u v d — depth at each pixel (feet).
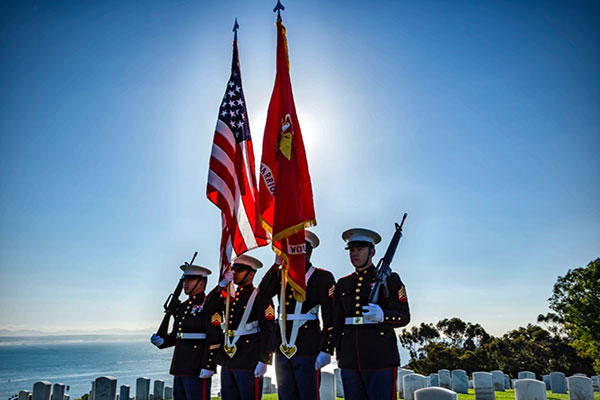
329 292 20.84
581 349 133.39
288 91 24.03
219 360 24.12
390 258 18.66
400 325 18.11
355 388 18.42
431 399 23.18
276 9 25.86
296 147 22.74
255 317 23.97
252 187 26.50
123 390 48.80
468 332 187.42
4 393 208.95
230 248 23.57
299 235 20.76
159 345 27.66
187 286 27.99
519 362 158.30
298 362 20.51
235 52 29.09
